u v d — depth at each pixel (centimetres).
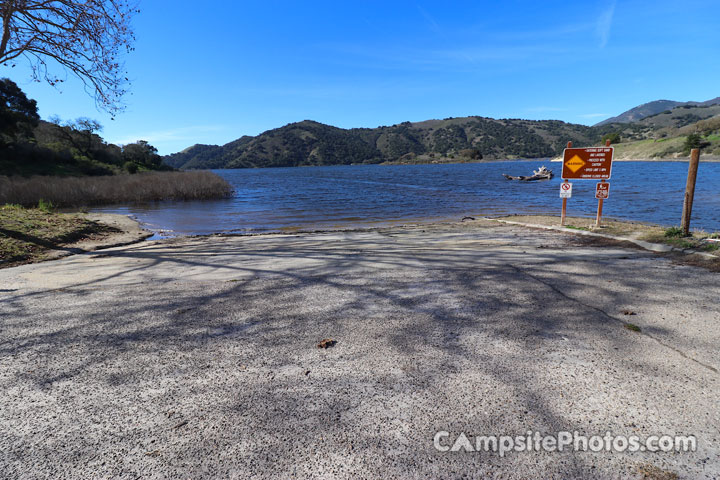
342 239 980
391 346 277
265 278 502
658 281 427
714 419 190
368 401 209
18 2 867
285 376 238
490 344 277
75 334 311
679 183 3544
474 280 456
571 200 2370
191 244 954
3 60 917
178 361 260
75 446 177
